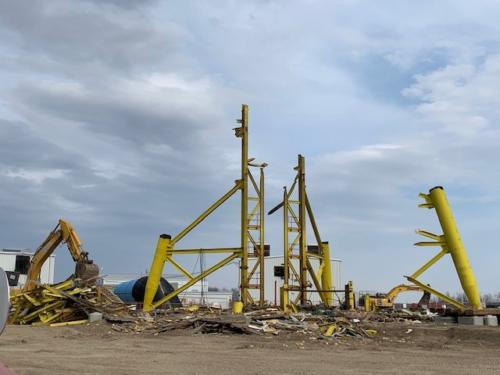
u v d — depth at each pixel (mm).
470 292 41062
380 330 31906
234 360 19469
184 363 18359
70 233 46438
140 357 20328
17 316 40531
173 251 49844
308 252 59062
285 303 49406
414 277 43312
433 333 30719
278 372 16156
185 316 40750
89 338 29938
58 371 15859
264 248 52906
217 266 49531
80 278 43594
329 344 26453
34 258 48094
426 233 43156
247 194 50062
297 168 57219
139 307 54188
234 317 32531
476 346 26281
